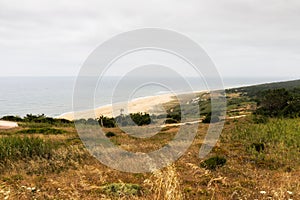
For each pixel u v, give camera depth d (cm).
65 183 746
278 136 1352
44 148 1216
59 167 966
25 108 6556
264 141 1318
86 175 827
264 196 617
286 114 2309
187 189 663
